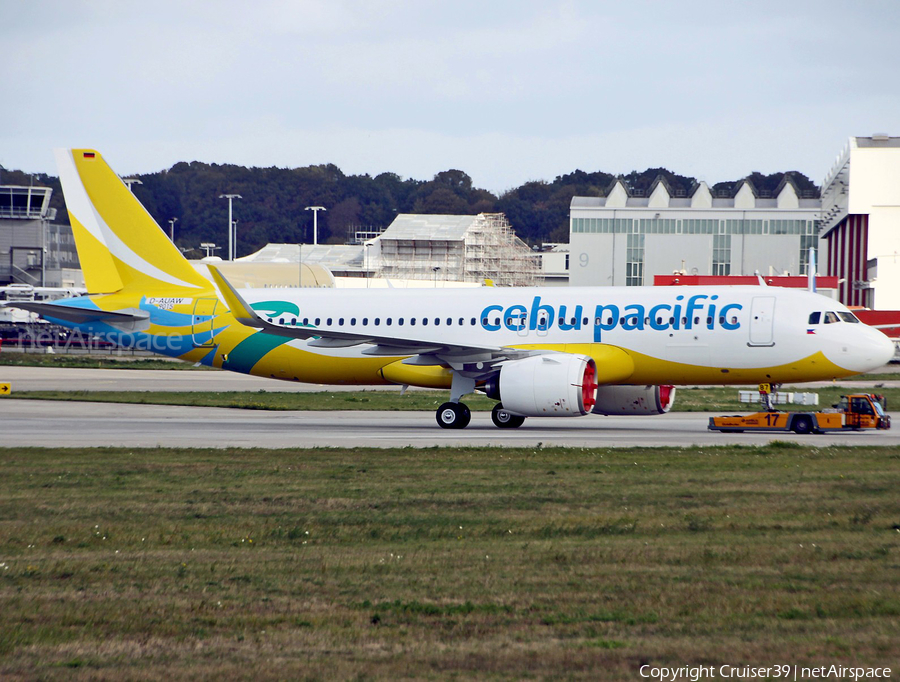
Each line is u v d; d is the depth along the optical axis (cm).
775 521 6194
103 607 4247
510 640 3766
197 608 4228
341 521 6303
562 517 6391
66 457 9575
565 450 9994
